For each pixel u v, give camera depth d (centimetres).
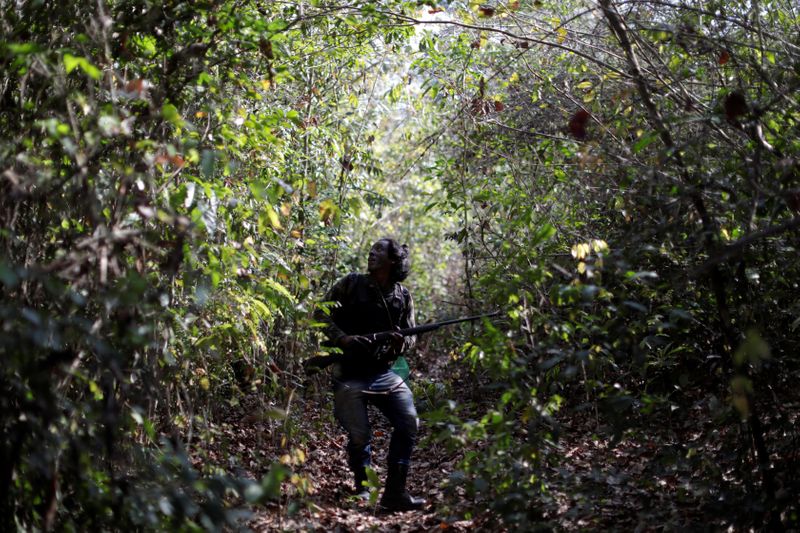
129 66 361
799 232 384
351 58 713
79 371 320
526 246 465
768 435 414
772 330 406
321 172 713
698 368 481
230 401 500
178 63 357
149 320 338
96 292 303
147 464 331
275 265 465
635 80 398
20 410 296
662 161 377
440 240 1223
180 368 413
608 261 360
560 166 540
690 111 403
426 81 702
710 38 410
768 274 397
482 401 704
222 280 425
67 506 325
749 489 382
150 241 303
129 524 314
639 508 417
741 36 451
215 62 372
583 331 400
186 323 391
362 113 860
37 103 326
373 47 690
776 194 340
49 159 322
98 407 342
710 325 445
